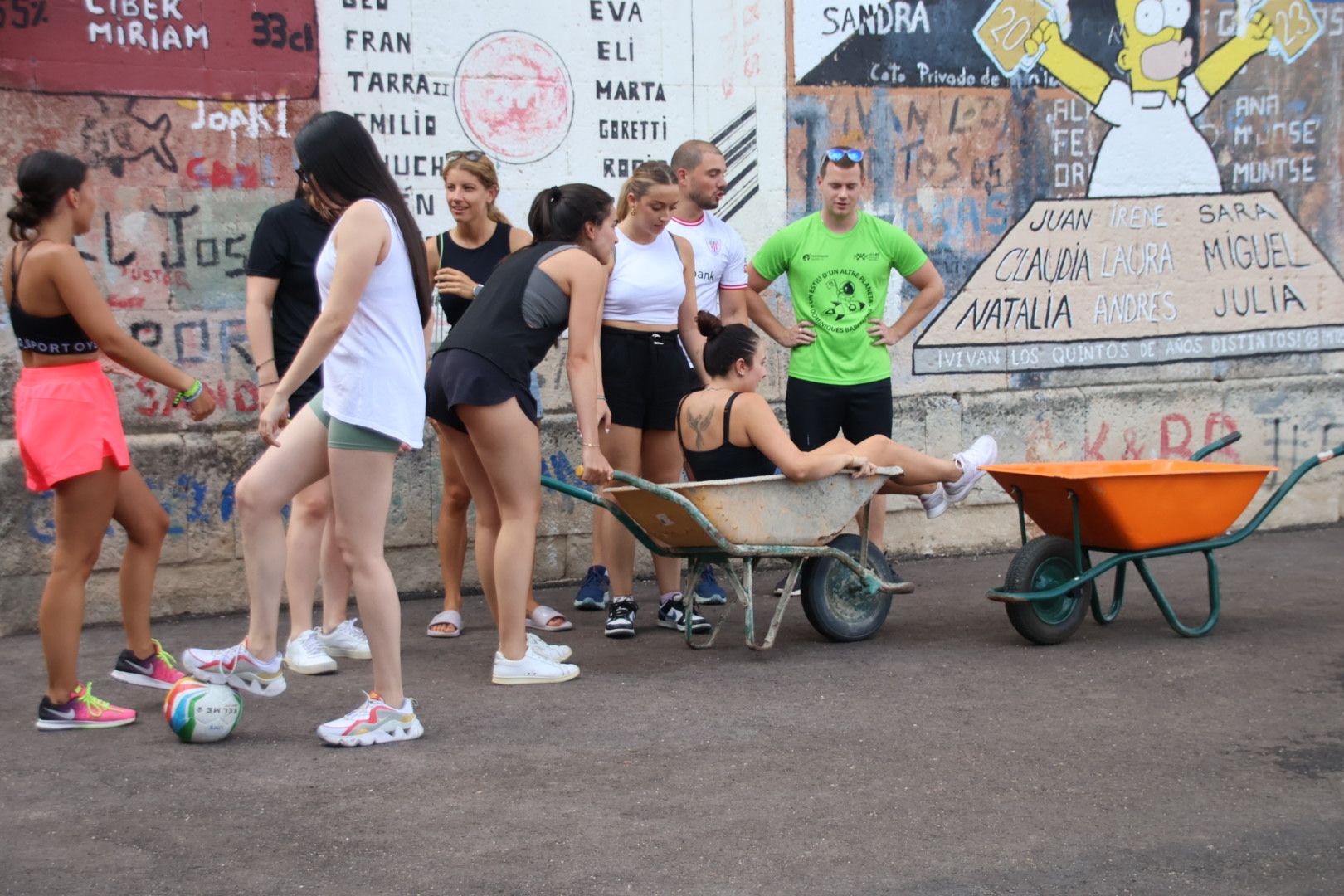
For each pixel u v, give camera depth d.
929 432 8.45
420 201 7.52
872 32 8.31
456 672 5.89
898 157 8.42
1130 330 8.99
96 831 4.06
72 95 6.90
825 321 7.20
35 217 4.87
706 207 6.99
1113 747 4.78
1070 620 6.28
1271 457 9.27
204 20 7.10
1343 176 9.44
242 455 7.21
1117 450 8.89
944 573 8.07
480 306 5.44
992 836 3.98
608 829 4.05
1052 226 8.77
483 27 7.57
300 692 5.59
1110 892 3.62
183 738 4.87
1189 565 8.12
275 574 5.27
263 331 5.88
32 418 4.89
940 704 5.32
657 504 5.80
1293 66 9.26
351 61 7.35
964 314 8.59
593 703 5.37
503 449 5.42
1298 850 3.88
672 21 7.92
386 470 4.77
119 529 6.96
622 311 6.54
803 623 6.82
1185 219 9.08
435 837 3.99
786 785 4.42
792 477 5.94
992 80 8.59
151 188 7.07
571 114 7.77
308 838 3.99
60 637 5.01
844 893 3.61
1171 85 8.98
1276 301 9.34
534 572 7.77
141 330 7.09
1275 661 5.92
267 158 7.25
